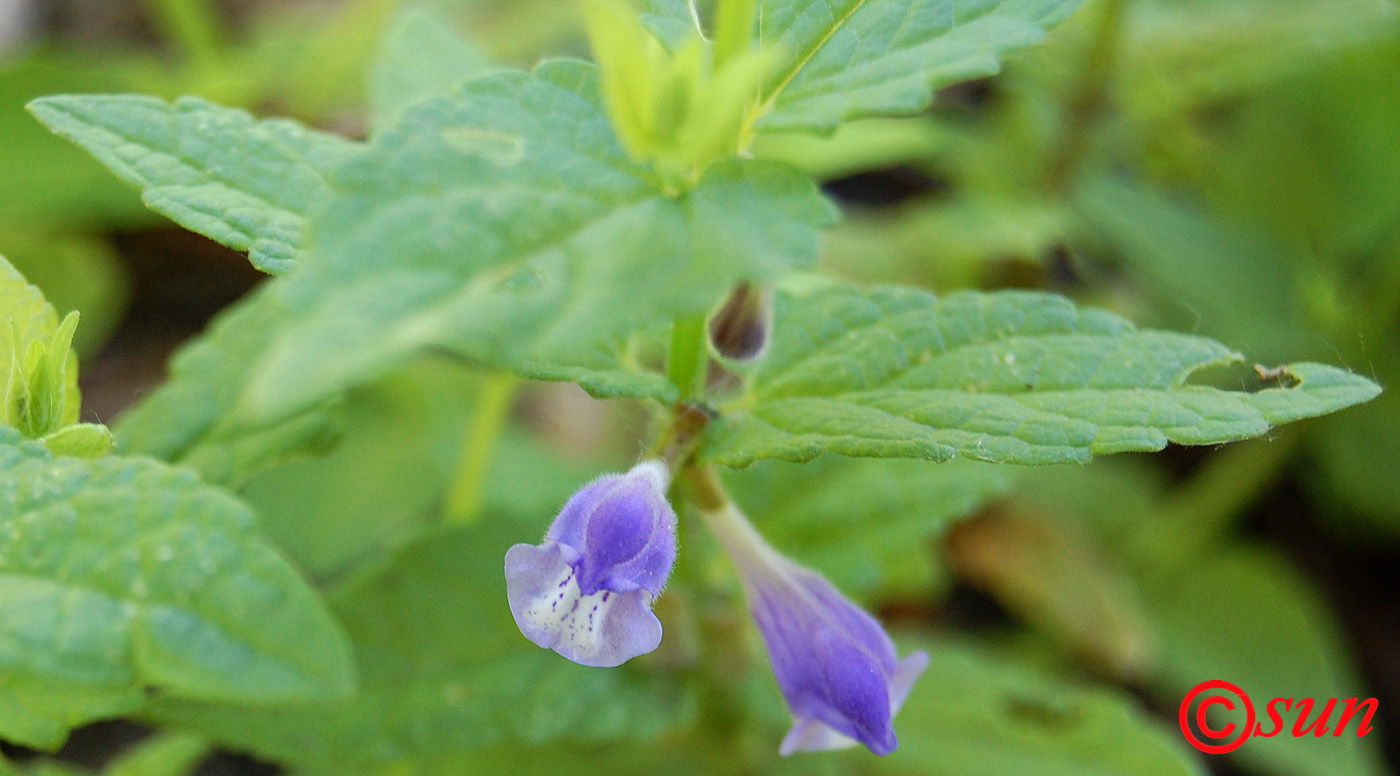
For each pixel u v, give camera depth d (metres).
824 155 0.25
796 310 0.15
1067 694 0.19
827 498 0.18
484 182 0.13
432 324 0.13
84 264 0.27
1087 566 0.24
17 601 0.13
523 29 0.30
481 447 0.20
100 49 0.33
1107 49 0.24
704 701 0.18
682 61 0.13
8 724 0.14
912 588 0.21
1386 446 0.26
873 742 0.15
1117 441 0.14
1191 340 0.15
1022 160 0.26
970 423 0.15
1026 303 0.15
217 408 0.17
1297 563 0.27
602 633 0.14
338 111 0.29
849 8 0.15
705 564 0.18
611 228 0.13
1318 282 0.26
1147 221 0.27
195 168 0.15
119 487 0.14
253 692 0.13
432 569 0.17
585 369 0.15
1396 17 0.24
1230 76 0.25
